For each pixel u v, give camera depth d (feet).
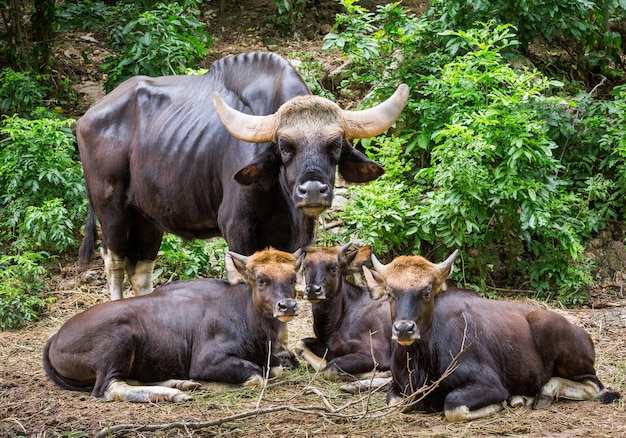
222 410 34.88
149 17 64.95
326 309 40.75
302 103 39.11
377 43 63.26
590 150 61.05
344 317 41.22
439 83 57.36
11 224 59.26
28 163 60.29
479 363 34.12
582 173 61.11
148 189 45.52
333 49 75.61
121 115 47.16
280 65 43.06
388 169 58.34
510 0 65.05
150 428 32.07
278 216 41.34
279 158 39.29
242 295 38.96
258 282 37.37
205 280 40.40
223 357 37.73
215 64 45.73
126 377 37.29
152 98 46.47
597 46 72.43
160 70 65.92
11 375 40.27
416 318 33.01
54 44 78.48
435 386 33.14
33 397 36.73
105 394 36.42
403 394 34.68
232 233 41.55
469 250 57.36
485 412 33.42
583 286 55.16
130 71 65.72
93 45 79.61
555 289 55.52
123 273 48.88
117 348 36.86
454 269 55.16
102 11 69.26
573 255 53.98
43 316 52.54
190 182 43.86
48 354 38.75
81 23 69.05
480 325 34.83
